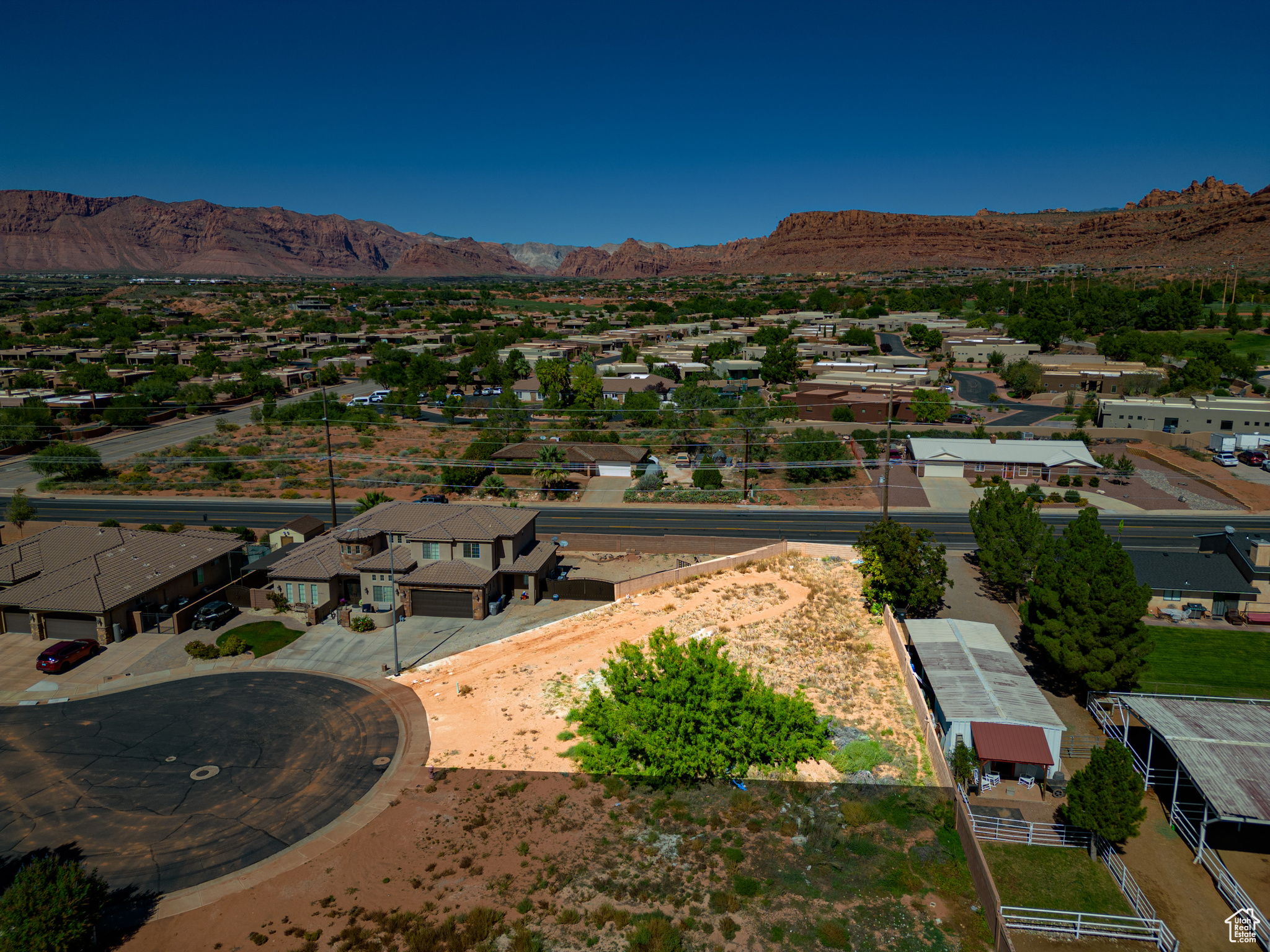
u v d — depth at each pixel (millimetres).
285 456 105250
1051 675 47438
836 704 43781
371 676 46500
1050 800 35688
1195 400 117438
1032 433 111938
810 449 97875
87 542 56219
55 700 43438
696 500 86562
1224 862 31297
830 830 32719
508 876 30078
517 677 46375
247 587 57625
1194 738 34219
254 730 40500
